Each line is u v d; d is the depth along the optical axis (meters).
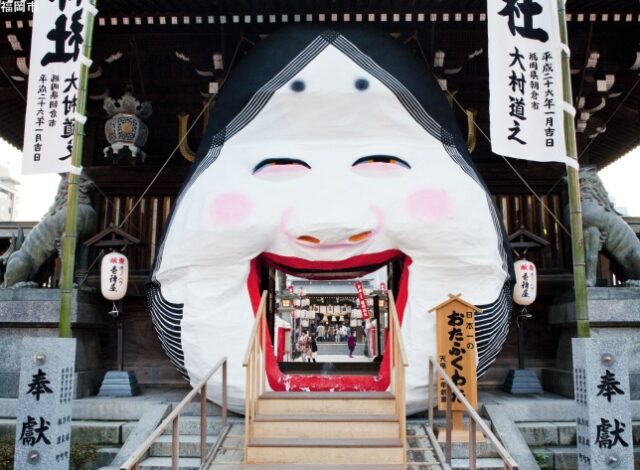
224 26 10.05
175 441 5.76
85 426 8.38
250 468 6.38
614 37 10.73
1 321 9.59
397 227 7.93
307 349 19.77
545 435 8.31
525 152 7.56
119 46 10.85
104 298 11.05
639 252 10.36
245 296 8.06
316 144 8.66
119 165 11.62
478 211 8.26
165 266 8.33
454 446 7.62
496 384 11.07
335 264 8.28
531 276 9.98
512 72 7.70
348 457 6.61
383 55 9.13
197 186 8.58
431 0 9.38
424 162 8.50
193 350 7.94
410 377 7.82
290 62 9.02
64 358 6.45
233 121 8.98
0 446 7.48
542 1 7.81
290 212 8.06
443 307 7.74
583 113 11.24
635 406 8.88
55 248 10.49
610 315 9.52
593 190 10.76
